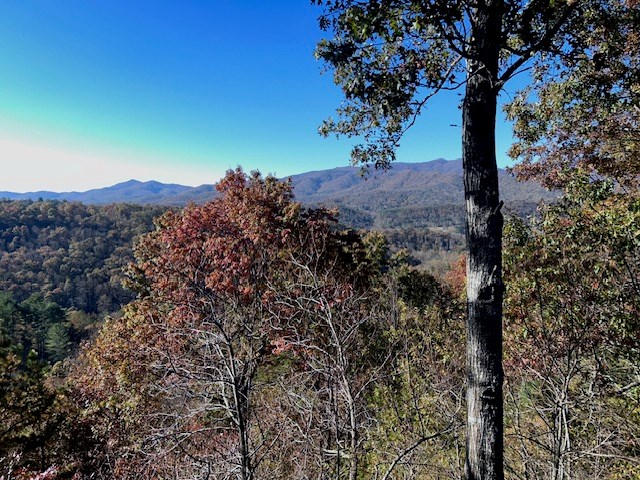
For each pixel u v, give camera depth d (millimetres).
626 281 5215
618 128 7195
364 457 5703
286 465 5086
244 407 5012
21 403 8977
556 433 4680
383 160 4430
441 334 8180
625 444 4723
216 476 4477
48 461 8977
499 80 3346
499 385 3396
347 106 4320
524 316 5984
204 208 14547
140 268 13500
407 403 6324
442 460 5668
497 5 3305
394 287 11758
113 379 11805
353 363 5941
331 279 9648
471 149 3508
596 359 4738
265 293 8344
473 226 3514
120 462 7223
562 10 3562
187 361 5082
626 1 4734
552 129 7629
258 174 15867
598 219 5328
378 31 3152
